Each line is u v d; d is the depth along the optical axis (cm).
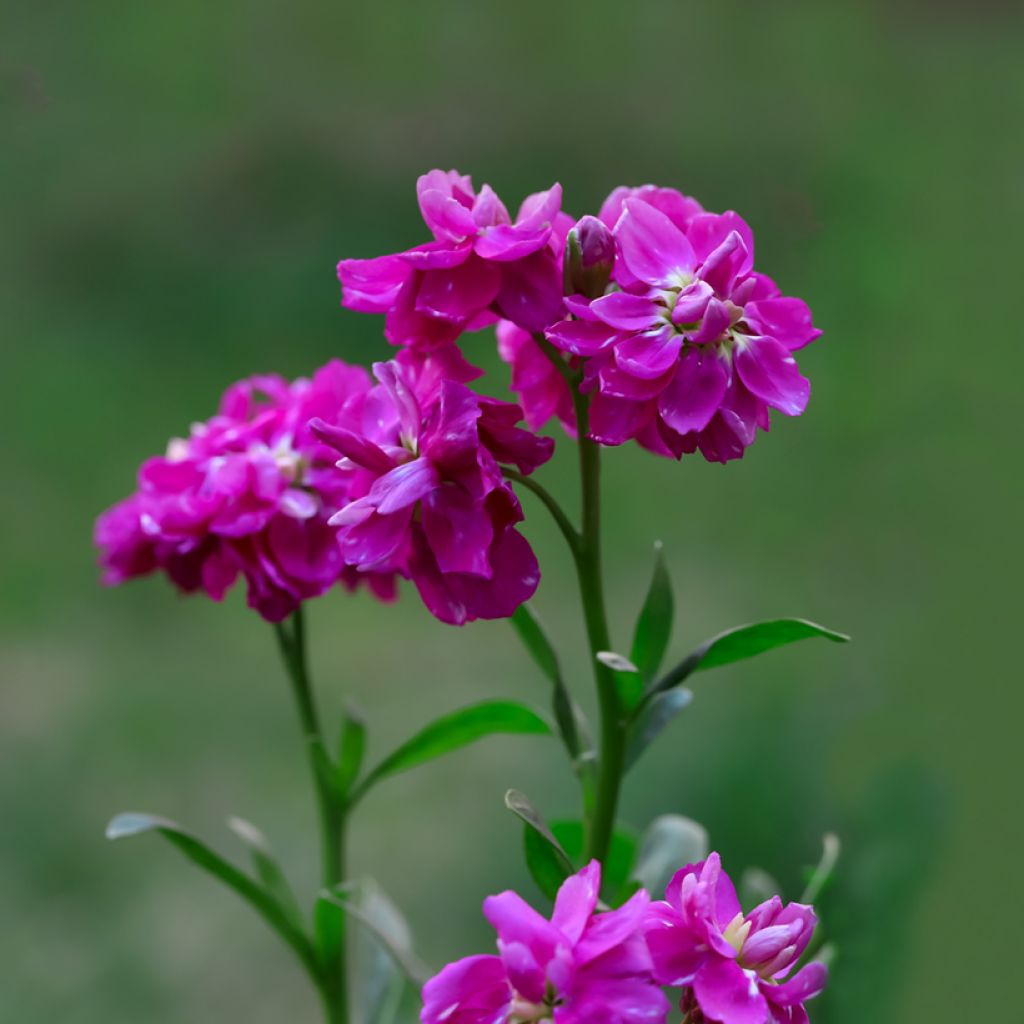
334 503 65
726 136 306
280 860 140
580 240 60
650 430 62
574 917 57
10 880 143
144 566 68
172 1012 126
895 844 83
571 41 344
